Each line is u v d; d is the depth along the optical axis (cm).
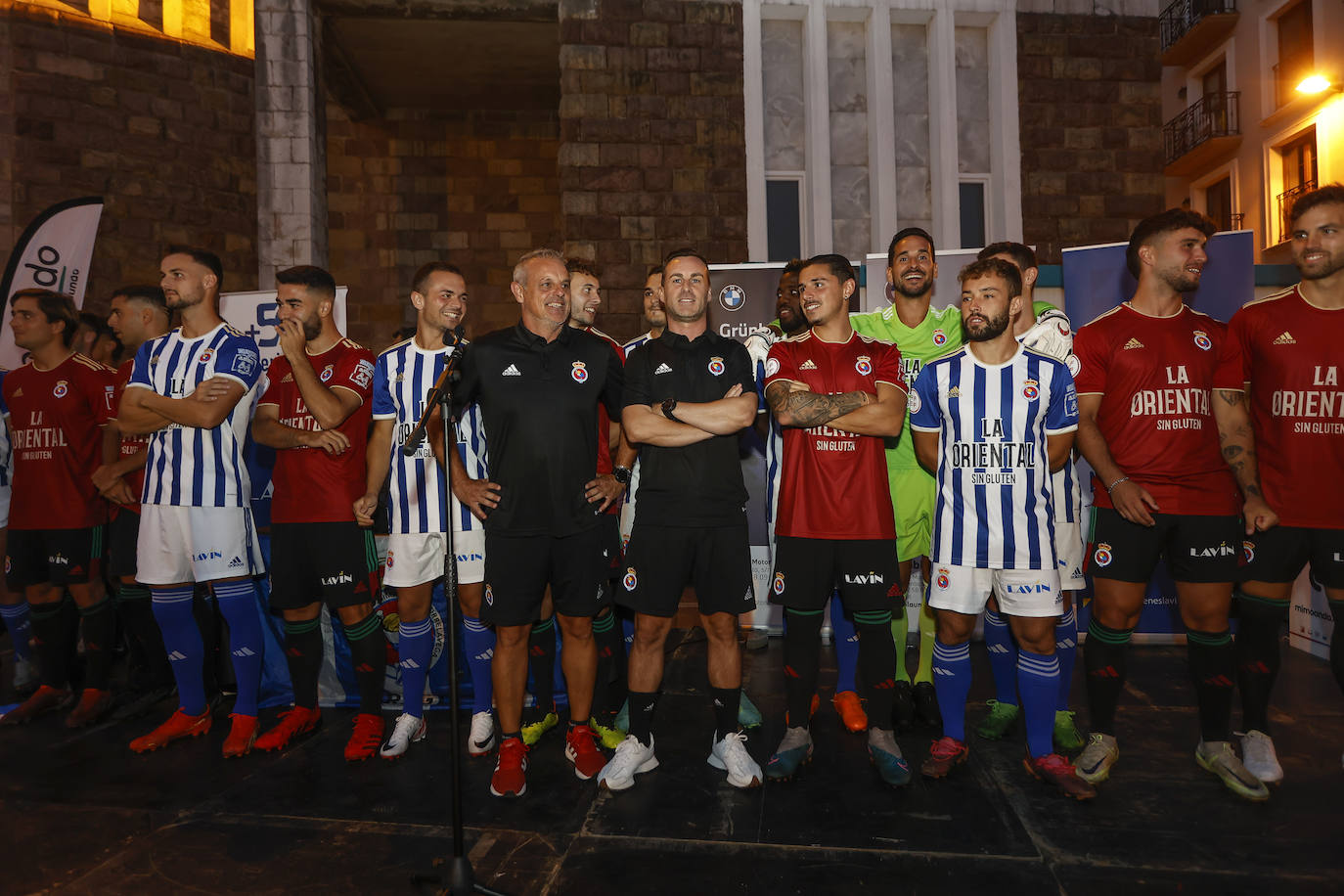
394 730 308
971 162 767
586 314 334
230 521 312
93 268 739
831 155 762
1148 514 257
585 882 208
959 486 262
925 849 222
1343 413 249
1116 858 216
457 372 221
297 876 215
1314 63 1324
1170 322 268
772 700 357
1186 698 341
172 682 376
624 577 269
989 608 305
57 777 285
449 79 1004
